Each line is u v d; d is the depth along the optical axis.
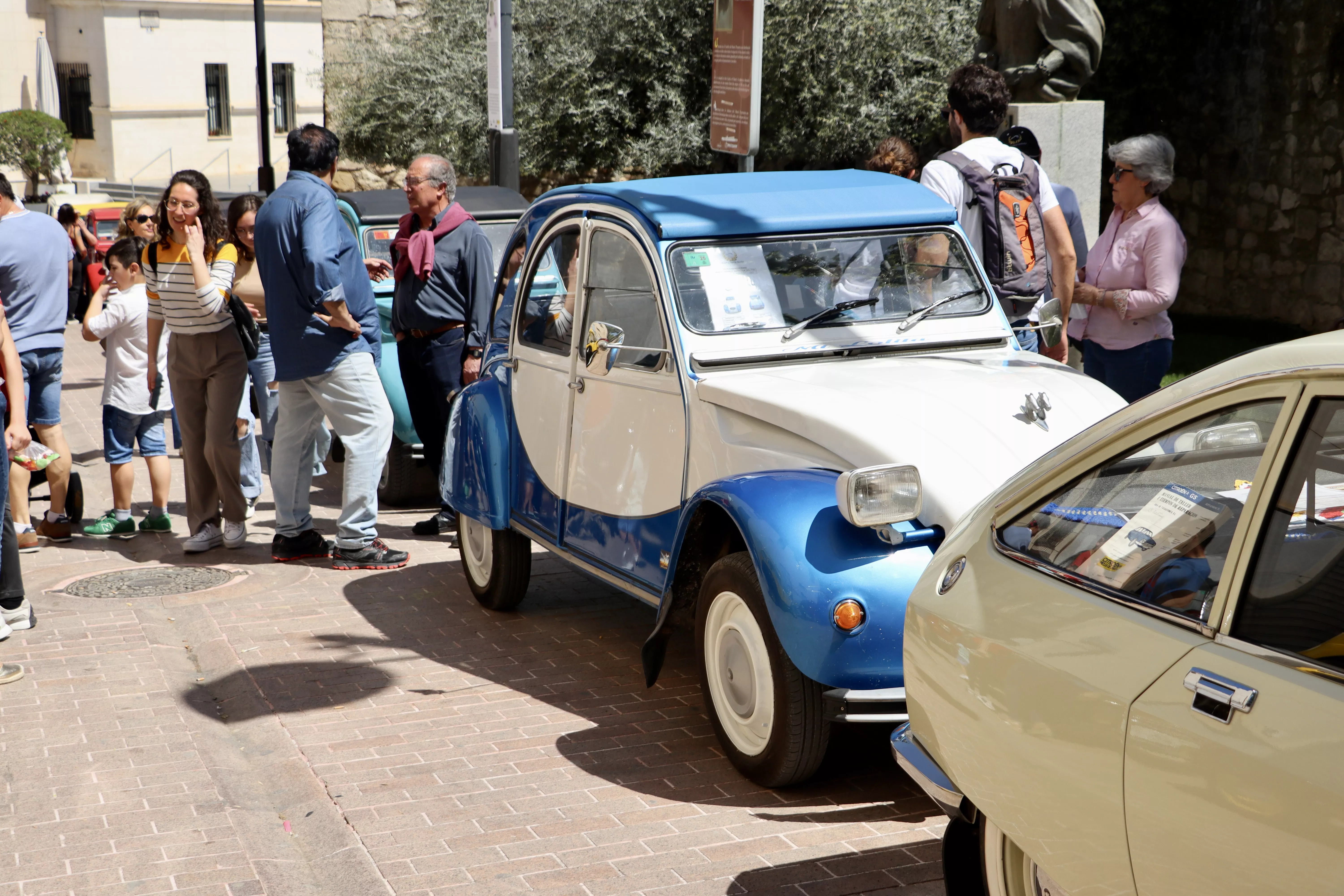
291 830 4.19
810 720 4.09
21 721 5.17
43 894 3.75
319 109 53.47
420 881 3.75
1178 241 6.36
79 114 49.09
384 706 5.27
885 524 3.91
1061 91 10.44
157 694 5.49
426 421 8.03
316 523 8.74
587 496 5.42
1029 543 2.85
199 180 7.43
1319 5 14.52
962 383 4.57
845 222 5.20
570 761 4.64
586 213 5.55
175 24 49.19
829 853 3.86
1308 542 2.22
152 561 7.78
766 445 4.48
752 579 4.20
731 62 6.99
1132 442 2.68
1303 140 14.93
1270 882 2.04
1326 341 2.35
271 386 8.88
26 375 8.02
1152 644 2.37
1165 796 2.24
